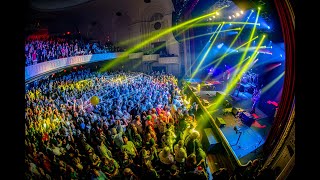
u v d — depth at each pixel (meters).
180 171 8.38
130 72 32.38
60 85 21.44
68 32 37.88
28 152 8.37
